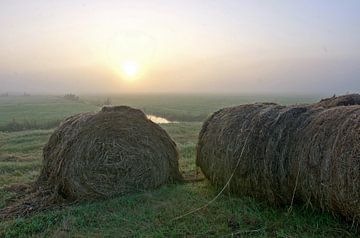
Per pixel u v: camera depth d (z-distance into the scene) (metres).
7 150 11.57
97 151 6.21
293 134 4.96
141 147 6.50
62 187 6.23
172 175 6.94
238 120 5.91
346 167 4.02
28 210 5.68
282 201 5.13
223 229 4.58
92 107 39.19
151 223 4.82
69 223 4.85
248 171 5.41
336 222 4.45
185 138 13.72
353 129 4.07
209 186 6.46
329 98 6.16
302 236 4.25
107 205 5.59
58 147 6.62
